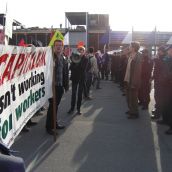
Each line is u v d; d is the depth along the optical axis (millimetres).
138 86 11250
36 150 7621
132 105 11383
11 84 5137
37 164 6742
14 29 29609
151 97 16641
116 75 24734
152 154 7547
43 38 29984
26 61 6020
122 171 6469
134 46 11180
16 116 5461
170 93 9156
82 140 8539
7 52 4664
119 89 20969
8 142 4973
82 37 35344
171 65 9398
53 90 8406
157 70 10914
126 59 17641
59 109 12969
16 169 2512
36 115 11383
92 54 18906
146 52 12898
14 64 5160
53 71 8391
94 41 37344
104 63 27906
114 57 26609
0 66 4449
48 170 6438
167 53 10266
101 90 20391
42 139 8523
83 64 11906
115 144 8242
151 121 10961
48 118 9023
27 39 29625
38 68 7219
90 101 15445
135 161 7055
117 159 7141
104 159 7125
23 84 5957
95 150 7727
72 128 9812
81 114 12055
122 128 9930
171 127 9273
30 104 6559
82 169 6523
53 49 9000
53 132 8867
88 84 15766
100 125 10281
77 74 11922
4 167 2479
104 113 12352
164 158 7297
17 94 5520
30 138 8586
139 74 11180
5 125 4816
